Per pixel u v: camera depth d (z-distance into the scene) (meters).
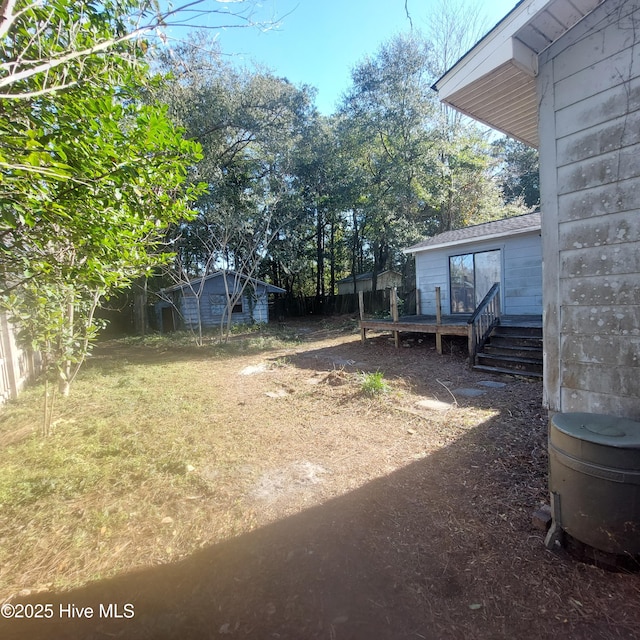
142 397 5.75
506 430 3.87
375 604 1.71
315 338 13.22
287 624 1.62
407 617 1.63
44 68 1.66
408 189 15.92
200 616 1.67
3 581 1.90
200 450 3.55
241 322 19.00
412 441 3.69
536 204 21.55
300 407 5.03
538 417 4.23
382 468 3.12
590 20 2.16
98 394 5.94
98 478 2.98
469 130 17.16
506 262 9.66
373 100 16.75
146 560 2.05
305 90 17.47
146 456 3.42
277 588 1.82
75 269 2.68
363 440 3.76
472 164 16.16
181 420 4.55
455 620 1.61
